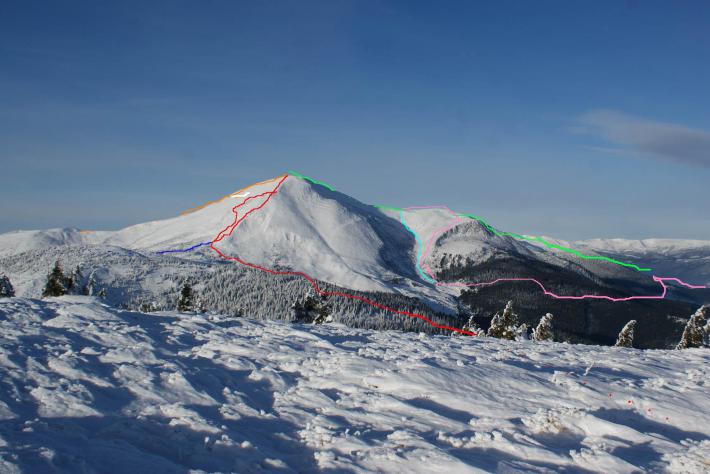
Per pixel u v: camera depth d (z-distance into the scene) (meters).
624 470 6.73
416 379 10.02
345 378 10.51
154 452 6.69
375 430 7.97
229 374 10.60
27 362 9.50
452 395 9.43
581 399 9.52
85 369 9.45
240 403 8.89
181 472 5.96
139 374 9.64
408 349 13.60
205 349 12.22
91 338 12.02
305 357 12.02
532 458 7.08
